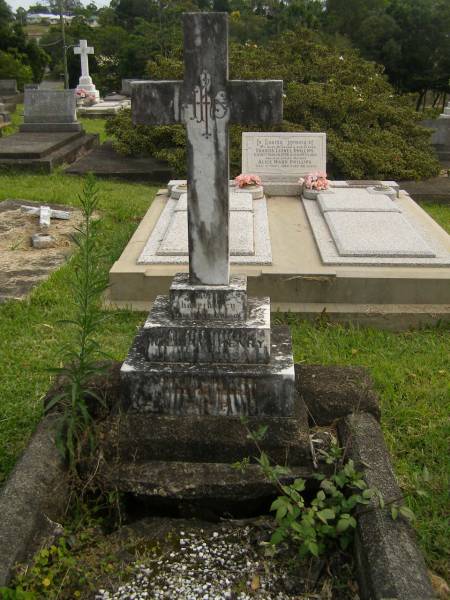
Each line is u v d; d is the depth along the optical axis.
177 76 13.15
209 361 3.22
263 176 8.30
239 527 2.86
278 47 14.43
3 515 2.60
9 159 11.42
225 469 2.96
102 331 4.91
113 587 2.54
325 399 3.38
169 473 2.95
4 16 47.31
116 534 2.81
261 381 3.11
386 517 2.62
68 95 14.61
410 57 29.48
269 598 2.52
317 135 8.26
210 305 3.25
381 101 13.05
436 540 2.87
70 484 2.96
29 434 3.59
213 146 3.12
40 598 2.45
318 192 7.83
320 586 2.58
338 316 5.23
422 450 3.55
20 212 8.51
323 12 37.16
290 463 3.03
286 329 3.65
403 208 7.58
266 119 3.09
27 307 5.42
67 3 45.34
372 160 11.10
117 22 41.03
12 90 24.80
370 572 2.40
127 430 3.07
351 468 2.80
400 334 5.09
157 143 12.10
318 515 2.62
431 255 5.64
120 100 25.83
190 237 3.24
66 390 3.17
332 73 13.68
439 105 35.12
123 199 9.30
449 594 2.55
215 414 3.18
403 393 4.14
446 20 28.61
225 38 3.00
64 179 10.80
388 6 31.89
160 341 3.20
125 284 5.41
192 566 2.65
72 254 6.85
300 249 6.01
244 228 6.30
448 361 4.60
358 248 5.73
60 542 2.67
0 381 4.19
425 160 11.58
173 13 32.88
